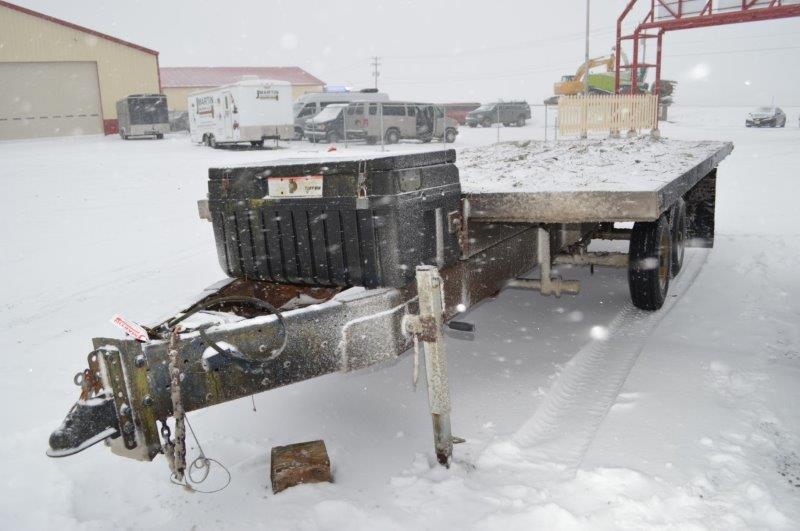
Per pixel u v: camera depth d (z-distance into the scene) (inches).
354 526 99.7
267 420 138.9
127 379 91.3
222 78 2166.6
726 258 274.5
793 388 139.9
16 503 112.3
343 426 134.6
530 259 182.4
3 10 1365.7
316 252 130.1
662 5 778.2
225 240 145.3
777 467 110.3
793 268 251.3
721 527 94.7
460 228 140.3
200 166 746.2
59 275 293.3
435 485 108.6
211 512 106.0
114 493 114.1
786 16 725.9
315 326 109.2
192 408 97.3
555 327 191.8
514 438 124.1
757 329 181.2
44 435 137.7
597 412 134.8
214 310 138.6
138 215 441.7
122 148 1096.2
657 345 171.2
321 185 126.1
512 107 1608.0
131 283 275.7
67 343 202.7
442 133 1185.4
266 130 1031.6
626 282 244.1
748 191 475.5
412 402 144.5
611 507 99.9
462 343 180.2
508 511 100.8
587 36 1236.5
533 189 148.0
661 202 140.9
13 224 414.9
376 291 120.0
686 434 121.6
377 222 120.9
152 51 1524.4
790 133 1210.6
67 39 1433.3
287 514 103.5
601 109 739.4
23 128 1427.2
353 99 1295.5
